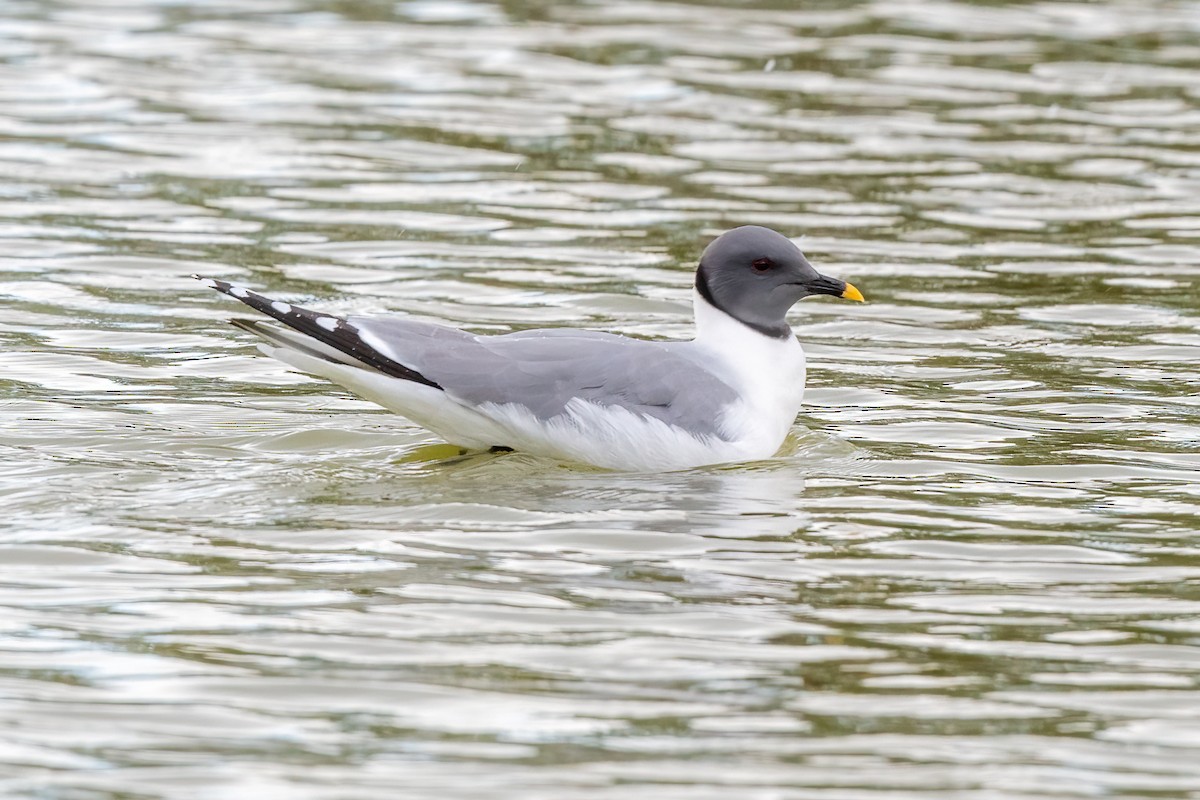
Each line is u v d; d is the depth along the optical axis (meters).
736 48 29.47
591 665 9.59
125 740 8.66
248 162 22.97
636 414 12.98
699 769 8.43
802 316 18.11
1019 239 20.64
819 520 12.07
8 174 22.05
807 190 22.39
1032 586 10.88
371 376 13.02
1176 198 22.20
